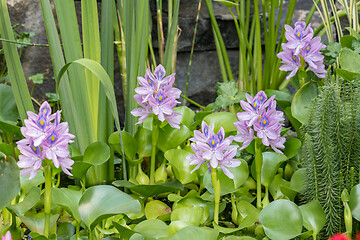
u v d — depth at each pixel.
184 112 1.62
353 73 1.40
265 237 1.25
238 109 1.72
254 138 1.29
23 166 1.07
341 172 1.21
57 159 1.09
